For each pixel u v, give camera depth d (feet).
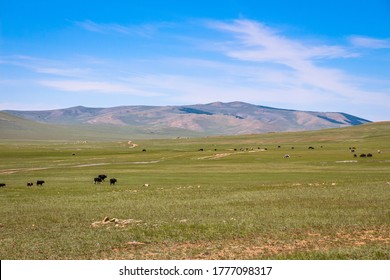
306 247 99.14
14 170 403.75
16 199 206.59
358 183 228.22
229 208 160.86
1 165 464.65
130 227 128.57
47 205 185.06
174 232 119.44
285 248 98.68
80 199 201.26
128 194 213.66
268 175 302.25
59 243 109.91
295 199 178.50
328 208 153.79
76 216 153.99
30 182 284.41
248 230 119.03
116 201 190.49
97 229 128.26
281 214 143.84
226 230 119.96
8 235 123.34
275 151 583.99
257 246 101.40
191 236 113.80
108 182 283.38
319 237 108.88
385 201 166.71
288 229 119.24
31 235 122.21
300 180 263.90
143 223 135.54
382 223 123.85
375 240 104.12
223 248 100.01
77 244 108.17
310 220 131.03
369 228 117.70
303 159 444.55
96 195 214.28
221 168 372.79
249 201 177.17
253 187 226.58
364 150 556.51
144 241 110.52
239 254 94.07
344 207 154.81
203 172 338.34
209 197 193.16
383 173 295.89
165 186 248.73
